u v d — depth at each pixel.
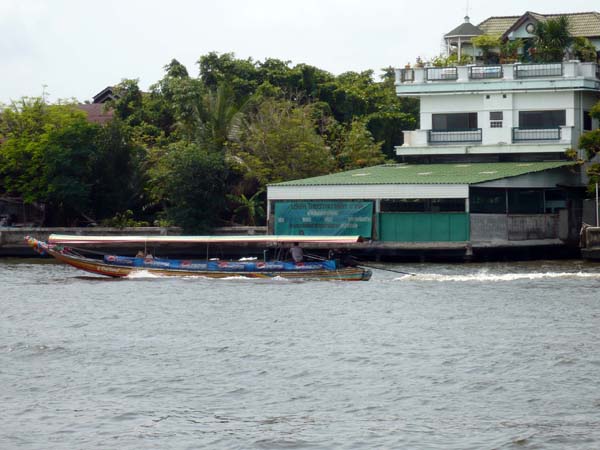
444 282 75.25
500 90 102.12
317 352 49.41
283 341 52.28
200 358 48.47
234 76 126.00
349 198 94.69
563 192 99.00
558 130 100.25
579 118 101.38
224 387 43.00
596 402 39.97
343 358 47.97
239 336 53.88
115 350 50.56
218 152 106.69
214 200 103.62
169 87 118.94
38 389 43.00
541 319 57.38
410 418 38.38
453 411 39.16
